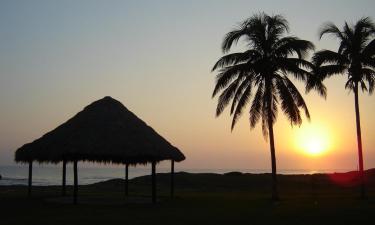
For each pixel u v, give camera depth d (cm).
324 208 2727
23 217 2169
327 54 3550
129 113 3162
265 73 3431
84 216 2228
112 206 2725
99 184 6372
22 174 17375
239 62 3438
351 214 2416
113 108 3091
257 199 3416
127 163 3394
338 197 3762
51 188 4959
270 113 3450
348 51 3584
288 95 3409
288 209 2667
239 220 2161
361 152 3641
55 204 2769
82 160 3062
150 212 2444
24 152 3019
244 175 7012
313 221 2144
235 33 3428
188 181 6388
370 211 2556
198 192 4628
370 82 3597
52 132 3036
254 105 3475
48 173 19000
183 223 2038
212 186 5947
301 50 3362
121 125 2952
